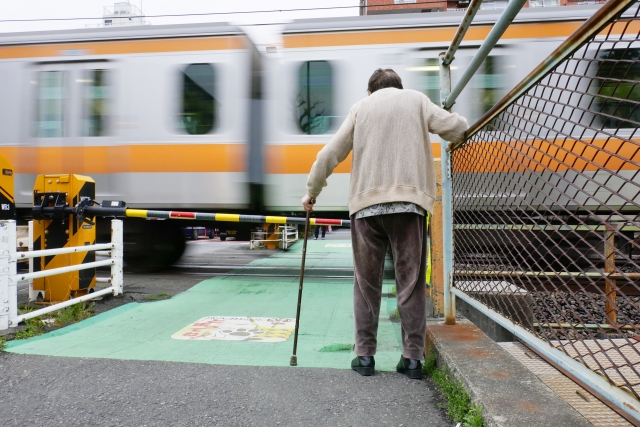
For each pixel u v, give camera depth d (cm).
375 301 225
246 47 588
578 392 187
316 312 369
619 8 111
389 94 221
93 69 607
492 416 148
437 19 566
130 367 233
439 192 330
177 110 593
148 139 594
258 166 582
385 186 210
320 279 543
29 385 210
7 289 302
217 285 493
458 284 268
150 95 597
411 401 193
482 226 234
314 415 181
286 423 174
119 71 603
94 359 246
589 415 164
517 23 552
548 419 145
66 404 191
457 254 272
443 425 173
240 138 582
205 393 201
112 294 420
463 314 352
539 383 177
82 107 607
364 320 225
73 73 611
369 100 222
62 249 354
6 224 302
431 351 246
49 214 395
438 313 327
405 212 209
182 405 189
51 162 607
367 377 221
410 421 176
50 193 402
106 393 201
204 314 361
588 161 131
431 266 330
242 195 582
